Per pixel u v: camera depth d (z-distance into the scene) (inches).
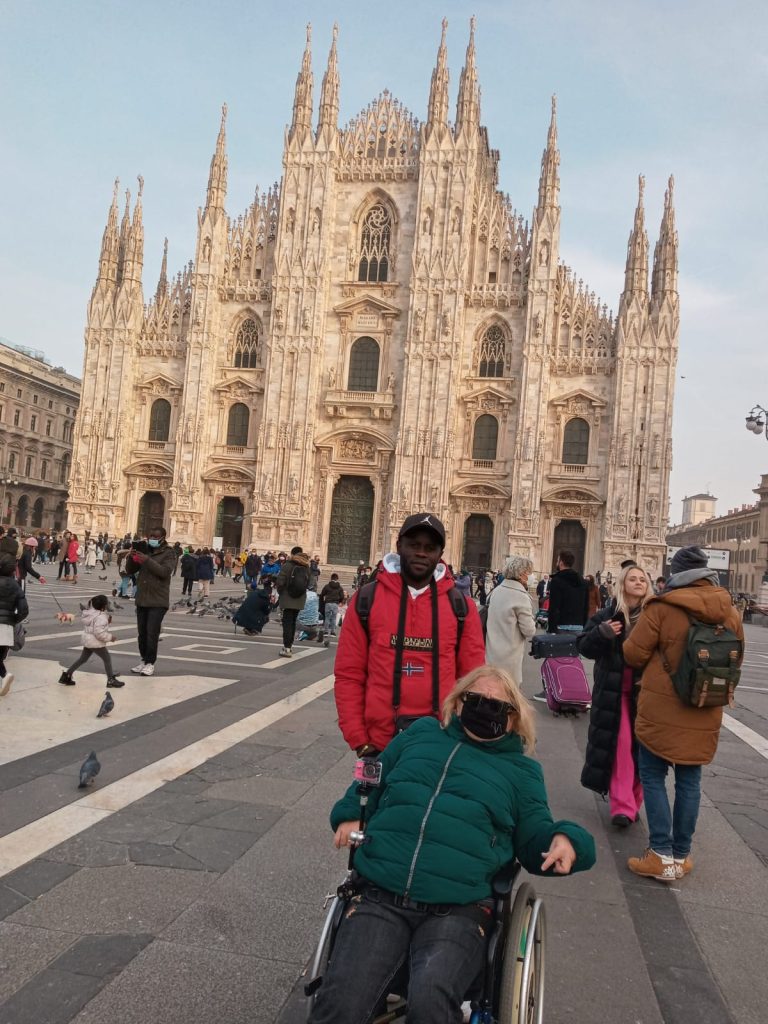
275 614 1376.7
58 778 379.2
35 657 713.0
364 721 253.8
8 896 260.4
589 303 2573.8
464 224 2573.8
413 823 190.5
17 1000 206.2
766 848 355.9
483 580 2021.4
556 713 663.1
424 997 163.8
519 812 200.8
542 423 2502.5
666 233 2492.6
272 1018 205.5
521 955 181.3
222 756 437.1
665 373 2453.2
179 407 2787.9
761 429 1443.2
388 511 2613.2
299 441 2625.5
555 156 2556.6
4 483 3939.5
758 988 236.1
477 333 2623.0
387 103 2763.3
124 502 2783.0
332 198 2714.1
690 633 315.0
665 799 323.3
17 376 4018.2
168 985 217.0
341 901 192.4
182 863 294.2
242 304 2763.3
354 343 2694.4
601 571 2464.3
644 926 274.8
